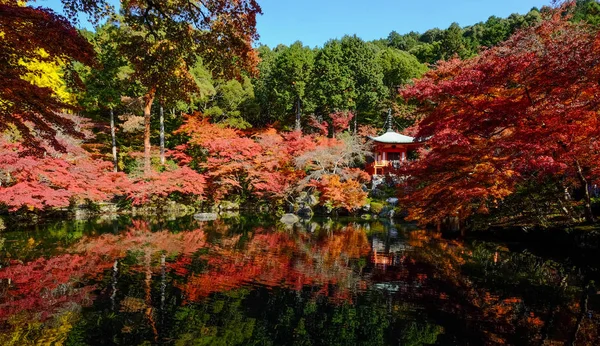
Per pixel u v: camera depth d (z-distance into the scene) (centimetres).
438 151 943
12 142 1476
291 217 1916
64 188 1672
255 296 693
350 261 973
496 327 555
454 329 545
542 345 488
